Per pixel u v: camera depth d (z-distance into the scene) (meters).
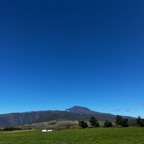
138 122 173.25
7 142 72.06
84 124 181.88
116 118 178.25
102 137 78.75
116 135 85.44
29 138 88.12
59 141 70.12
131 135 82.38
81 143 61.25
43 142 68.81
